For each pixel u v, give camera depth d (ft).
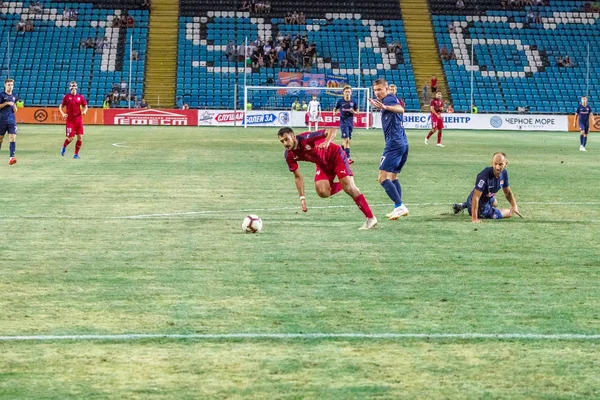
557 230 50.78
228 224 51.85
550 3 260.62
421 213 58.08
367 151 126.72
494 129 220.43
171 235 47.52
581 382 23.58
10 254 41.52
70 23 244.01
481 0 259.60
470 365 24.91
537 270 38.91
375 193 70.03
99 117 212.84
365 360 25.29
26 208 58.34
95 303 31.86
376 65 241.76
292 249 43.50
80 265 39.01
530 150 135.33
